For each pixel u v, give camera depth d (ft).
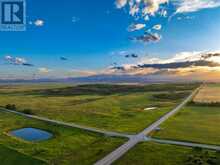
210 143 279.69
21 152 247.70
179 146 267.18
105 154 241.14
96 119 429.38
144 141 285.23
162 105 640.99
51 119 424.87
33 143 282.97
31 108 554.46
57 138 306.14
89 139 300.61
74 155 242.17
